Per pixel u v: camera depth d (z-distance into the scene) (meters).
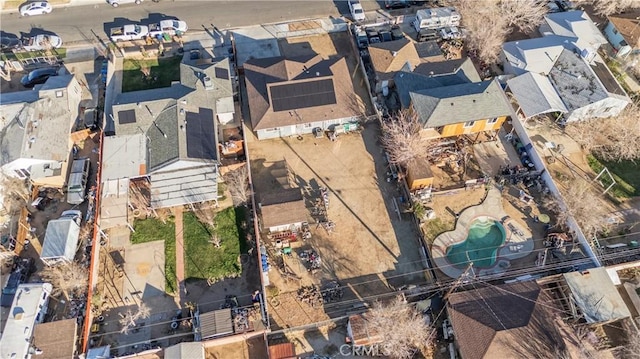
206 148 54.28
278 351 43.59
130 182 53.69
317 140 59.75
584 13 68.88
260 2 74.44
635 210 54.22
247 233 51.97
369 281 49.62
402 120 56.19
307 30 70.88
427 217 53.19
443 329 46.06
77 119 60.12
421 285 49.25
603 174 56.75
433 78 60.72
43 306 46.28
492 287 46.78
